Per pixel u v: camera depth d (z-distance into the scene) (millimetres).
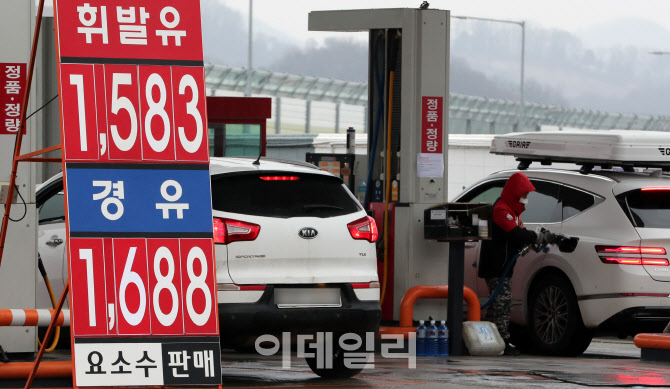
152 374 19484
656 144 37344
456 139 85812
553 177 39594
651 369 32125
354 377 29000
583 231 37438
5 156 27719
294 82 123688
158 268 19719
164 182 19922
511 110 131750
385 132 38781
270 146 94250
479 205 36438
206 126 20172
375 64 39594
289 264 26766
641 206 36812
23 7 27719
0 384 23641
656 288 35781
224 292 26078
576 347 37688
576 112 136375
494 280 37969
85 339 19234
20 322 23156
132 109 19891
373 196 39156
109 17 19969
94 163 19625
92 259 19438
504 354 37656
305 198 27547
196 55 20250
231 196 26734
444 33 38125
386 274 37906
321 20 39281
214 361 19797
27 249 27922
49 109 49531
